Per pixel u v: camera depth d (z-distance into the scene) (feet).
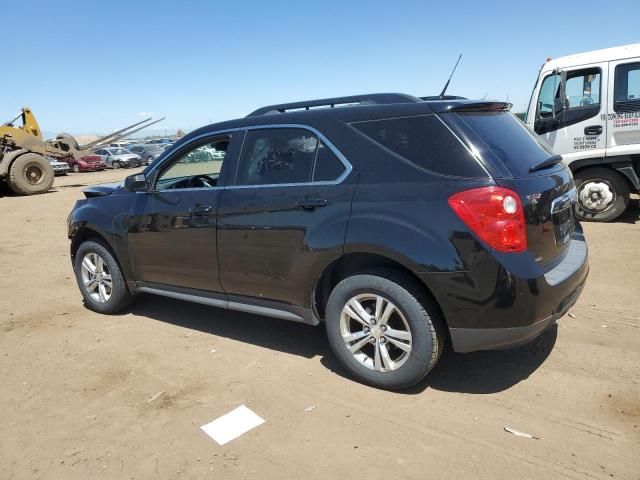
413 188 10.45
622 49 25.90
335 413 10.66
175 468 9.21
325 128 11.89
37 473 9.23
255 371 12.69
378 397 11.18
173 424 10.56
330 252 11.30
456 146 10.34
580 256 11.80
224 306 13.84
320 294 12.32
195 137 14.46
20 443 10.16
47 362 13.75
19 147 65.31
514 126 11.98
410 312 10.61
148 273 15.48
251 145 13.15
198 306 17.63
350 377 12.07
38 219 41.34
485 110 11.52
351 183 11.23
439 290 10.13
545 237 10.49
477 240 9.78
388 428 10.07
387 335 11.10
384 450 9.41
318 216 11.51
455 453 9.23
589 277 18.40
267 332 15.11
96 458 9.59
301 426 10.27
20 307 18.47
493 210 9.72
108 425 10.64
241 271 13.07
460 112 10.80
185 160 14.80
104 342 14.93
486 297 9.82
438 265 10.03
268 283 12.64
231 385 12.05
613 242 23.04
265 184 12.61
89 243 17.02
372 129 11.32
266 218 12.35
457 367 12.35
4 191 67.00
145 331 15.64
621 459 8.86
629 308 15.39
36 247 29.68
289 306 12.47
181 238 14.20
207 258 13.73
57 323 16.65
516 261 9.75
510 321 9.86
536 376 11.73
